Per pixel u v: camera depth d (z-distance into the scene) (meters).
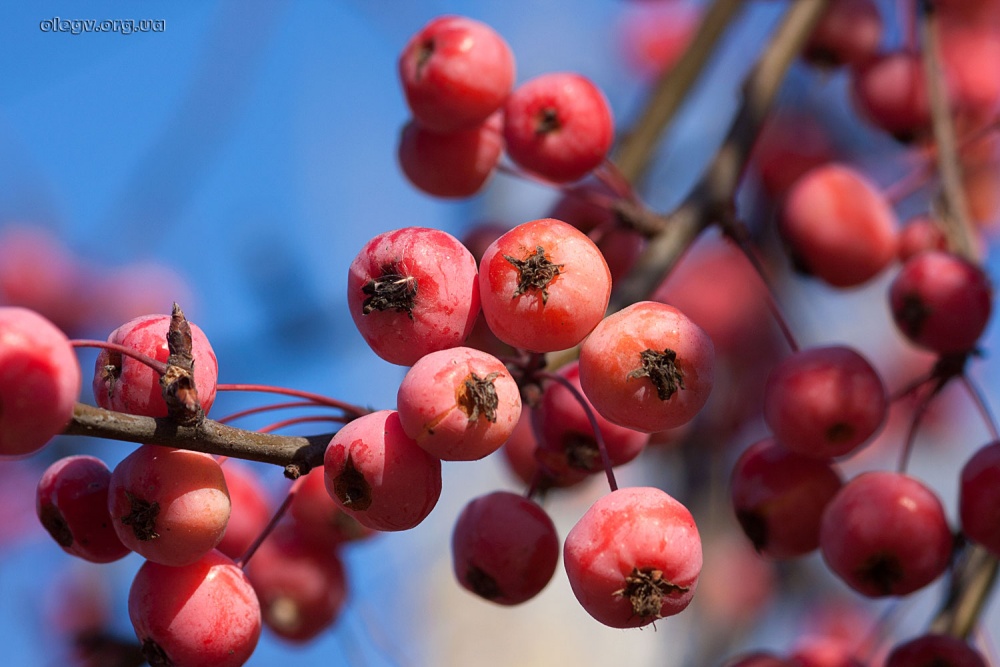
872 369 0.39
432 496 0.36
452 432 0.35
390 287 0.36
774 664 0.41
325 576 0.41
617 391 0.36
